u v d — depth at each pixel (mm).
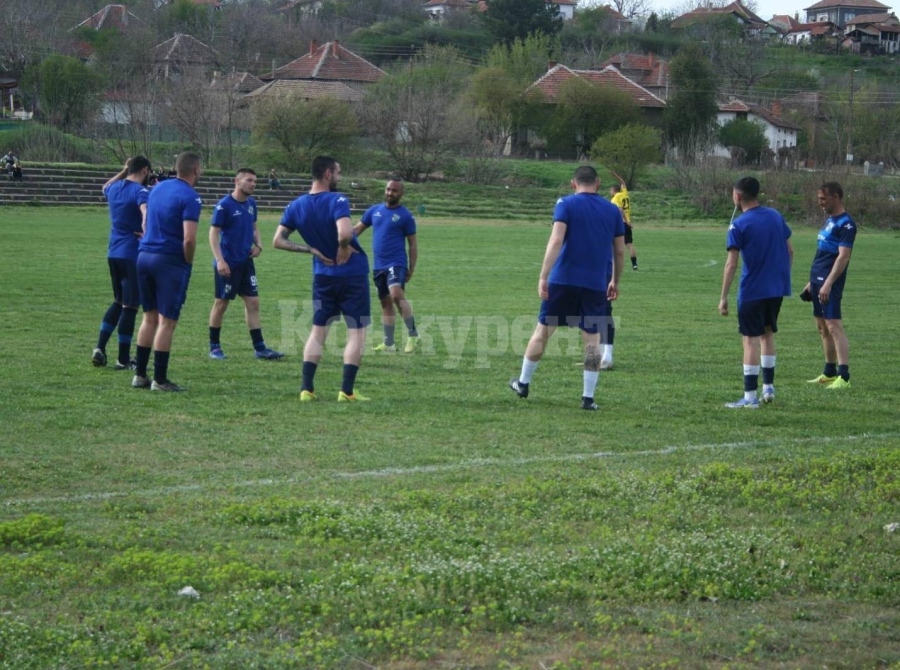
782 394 13766
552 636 5910
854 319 22703
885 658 5695
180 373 14211
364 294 12492
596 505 8281
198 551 7168
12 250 33094
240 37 140125
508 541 7441
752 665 5578
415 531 7527
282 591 6398
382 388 13508
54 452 9680
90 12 139250
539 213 69500
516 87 98312
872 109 110750
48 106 88500
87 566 6758
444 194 74625
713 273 33656
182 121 81000
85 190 63438
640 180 82750
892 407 12938
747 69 142000
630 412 12289
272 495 8461
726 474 9141
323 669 5438
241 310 21391
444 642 5789
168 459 9586
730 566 6961
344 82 106812
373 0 167000
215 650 5668
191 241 12438
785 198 71812
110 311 14469
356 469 9398
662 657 5641
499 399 12891
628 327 20562
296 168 79312
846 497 8609
